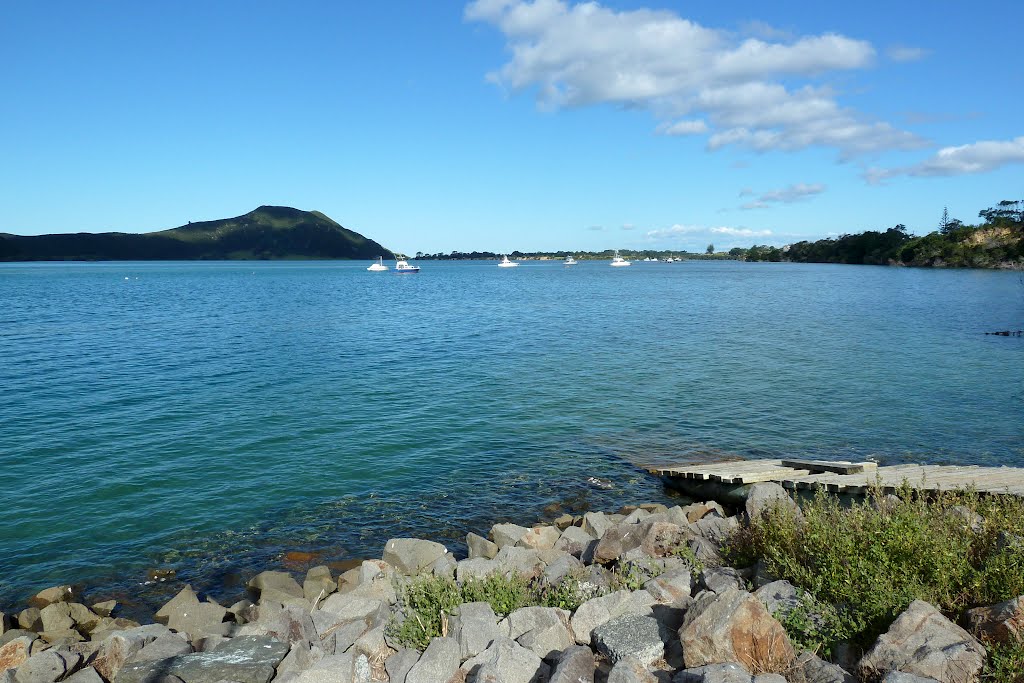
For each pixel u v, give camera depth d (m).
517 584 9.11
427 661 6.98
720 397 26.02
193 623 9.67
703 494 15.73
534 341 42.84
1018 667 5.48
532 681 6.66
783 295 90.38
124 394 26.14
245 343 41.31
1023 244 156.00
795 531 8.88
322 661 7.21
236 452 18.98
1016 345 40.06
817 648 6.54
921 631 6.10
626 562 9.50
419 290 110.12
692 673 6.09
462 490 16.25
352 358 35.59
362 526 14.16
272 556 12.80
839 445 19.80
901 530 7.74
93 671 7.80
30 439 20.05
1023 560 7.04
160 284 126.56
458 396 26.12
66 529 13.98
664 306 73.38
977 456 18.67
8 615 10.51
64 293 94.12
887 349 38.72
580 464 18.17
